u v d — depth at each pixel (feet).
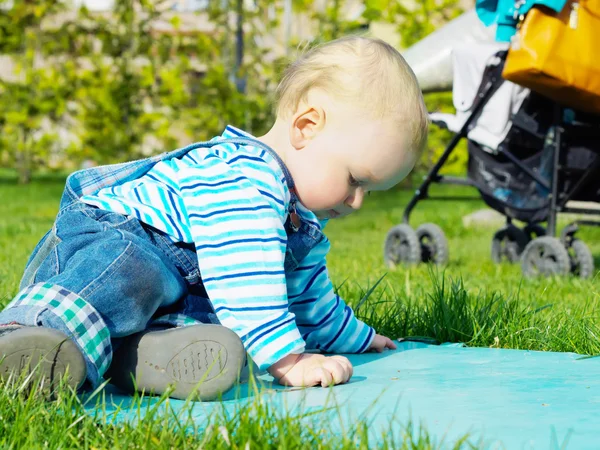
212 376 5.05
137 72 40.29
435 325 7.75
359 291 10.28
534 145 15.11
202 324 5.22
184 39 41.88
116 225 5.59
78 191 5.90
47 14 42.57
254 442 3.83
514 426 4.37
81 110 44.06
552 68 12.73
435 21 34.60
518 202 15.52
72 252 5.39
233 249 5.42
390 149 5.70
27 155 47.32
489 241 24.93
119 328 5.12
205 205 5.55
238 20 36.17
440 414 4.64
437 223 30.09
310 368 5.46
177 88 37.06
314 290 6.72
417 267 15.94
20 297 5.05
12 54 43.45
